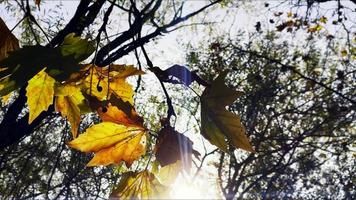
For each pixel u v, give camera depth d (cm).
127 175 106
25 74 88
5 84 88
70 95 100
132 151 105
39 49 90
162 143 104
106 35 110
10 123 237
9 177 842
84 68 100
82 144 103
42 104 99
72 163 701
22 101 234
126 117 104
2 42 98
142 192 105
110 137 104
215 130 100
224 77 101
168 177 104
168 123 104
